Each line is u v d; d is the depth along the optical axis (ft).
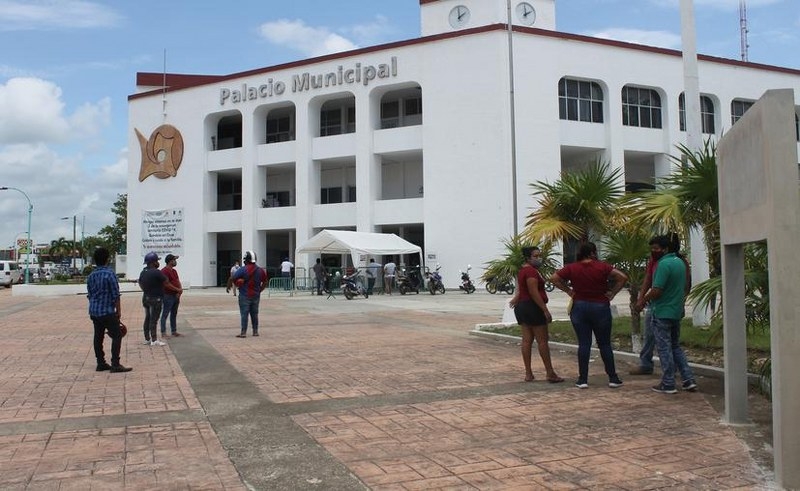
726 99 134.82
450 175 119.65
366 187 127.34
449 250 118.83
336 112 142.61
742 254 20.61
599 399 24.72
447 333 48.73
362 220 127.03
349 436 19.86
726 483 15.43
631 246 33.86
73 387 27.73
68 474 16.35
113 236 248.11
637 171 142.31
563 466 16.75
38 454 18.08
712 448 18.24
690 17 43.52
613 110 124.36
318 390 26.89
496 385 27.71
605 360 26.89
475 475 16.14
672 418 21.67
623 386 27.14
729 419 20.93
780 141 15.16
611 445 18.61
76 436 19.93
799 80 141.79
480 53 118.52
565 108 122.72
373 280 109.70
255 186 139.23
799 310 15.10
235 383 28.55
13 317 66.69
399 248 110.32
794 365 15.08
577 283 26.86
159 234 147.95
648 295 25.72
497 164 115.96
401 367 32.63
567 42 121.29
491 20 131.13
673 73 130.21
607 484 15.40
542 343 28.17
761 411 22.40
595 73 123.24
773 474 16.02
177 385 28.14
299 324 56.44
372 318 62.44
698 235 37.76
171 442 19.29
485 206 116.47
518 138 116.06
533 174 116.47
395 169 138.82
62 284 131.23
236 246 153.79
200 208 144.15
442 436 19.72
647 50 127.95
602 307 26.66
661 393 25.66
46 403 24.58
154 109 150.61
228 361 34.99
